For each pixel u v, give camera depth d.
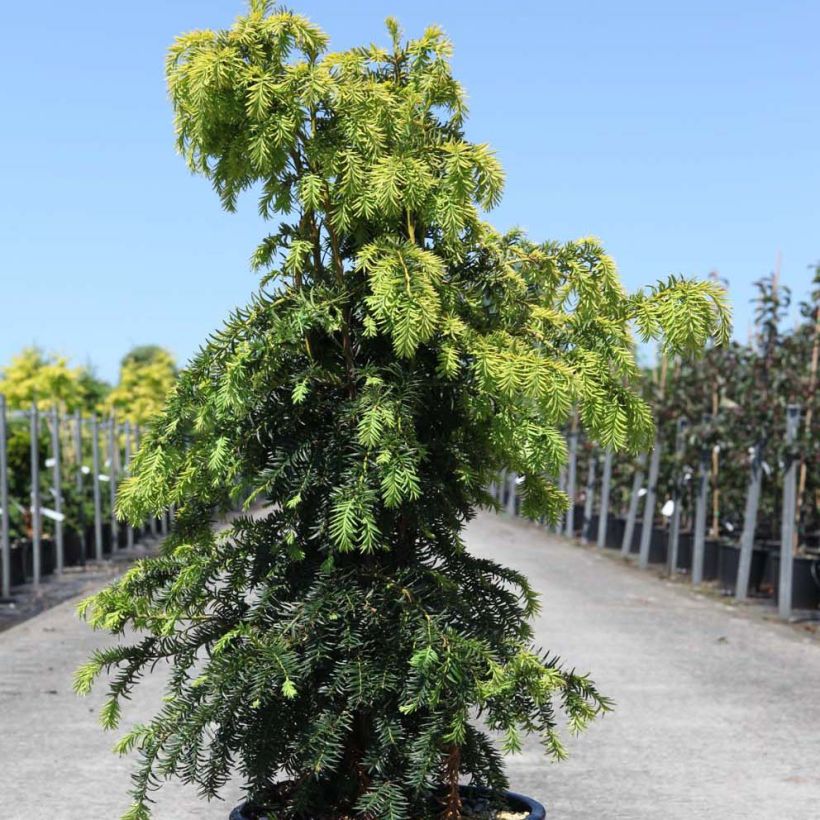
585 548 17.77
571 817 4.28
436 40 2.66
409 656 2.47
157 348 46.66
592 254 2.68
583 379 2.47
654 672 7.27
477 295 2.61
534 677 2.40
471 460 2.68
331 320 2.47
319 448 2.54
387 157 2.50
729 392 12.48
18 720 5.82
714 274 11.55
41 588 11.78
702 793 4.61
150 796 4.52
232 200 2.79
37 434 12.31
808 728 5.79
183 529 2.74
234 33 2.54
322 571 2.54
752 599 11.33
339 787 2.61
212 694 2.48
